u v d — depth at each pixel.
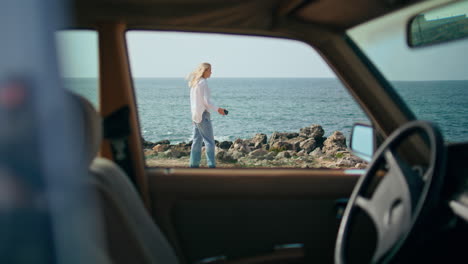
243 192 2.20
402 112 2.18
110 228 1.06
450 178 1.35
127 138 2.15
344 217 1.42
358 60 2.15
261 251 2.25
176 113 41.84
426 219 1.07
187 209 2.21
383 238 1.20
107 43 2.09
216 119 37.12
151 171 2.24
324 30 2.15
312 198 2.24
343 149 15.49
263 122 36.25
